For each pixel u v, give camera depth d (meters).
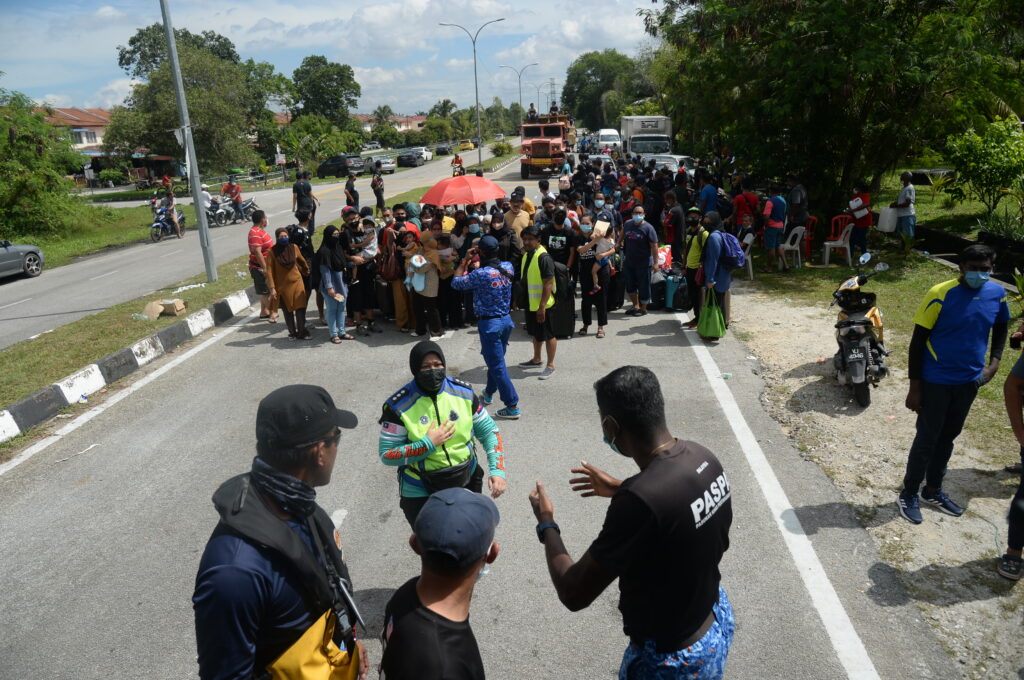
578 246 9.72
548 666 3.68
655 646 2.27
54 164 26.48
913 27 13.94
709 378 7.79
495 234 10.61
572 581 2.25
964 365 4.50
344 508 5.38
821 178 15.41
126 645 4.00
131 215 31.31
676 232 11.68
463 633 1.93
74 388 7.86
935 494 4.94
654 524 2.12
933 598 4.04
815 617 3.93
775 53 13.91
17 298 14.92
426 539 1.92
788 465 5.70
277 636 1.94
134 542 5.05
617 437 2.35
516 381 8.01
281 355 9.36
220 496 1.94
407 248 9.82
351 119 103.19
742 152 15.76
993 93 15.32
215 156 48.25
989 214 13.92
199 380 8.48
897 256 13.16
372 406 7.45
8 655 3.95
